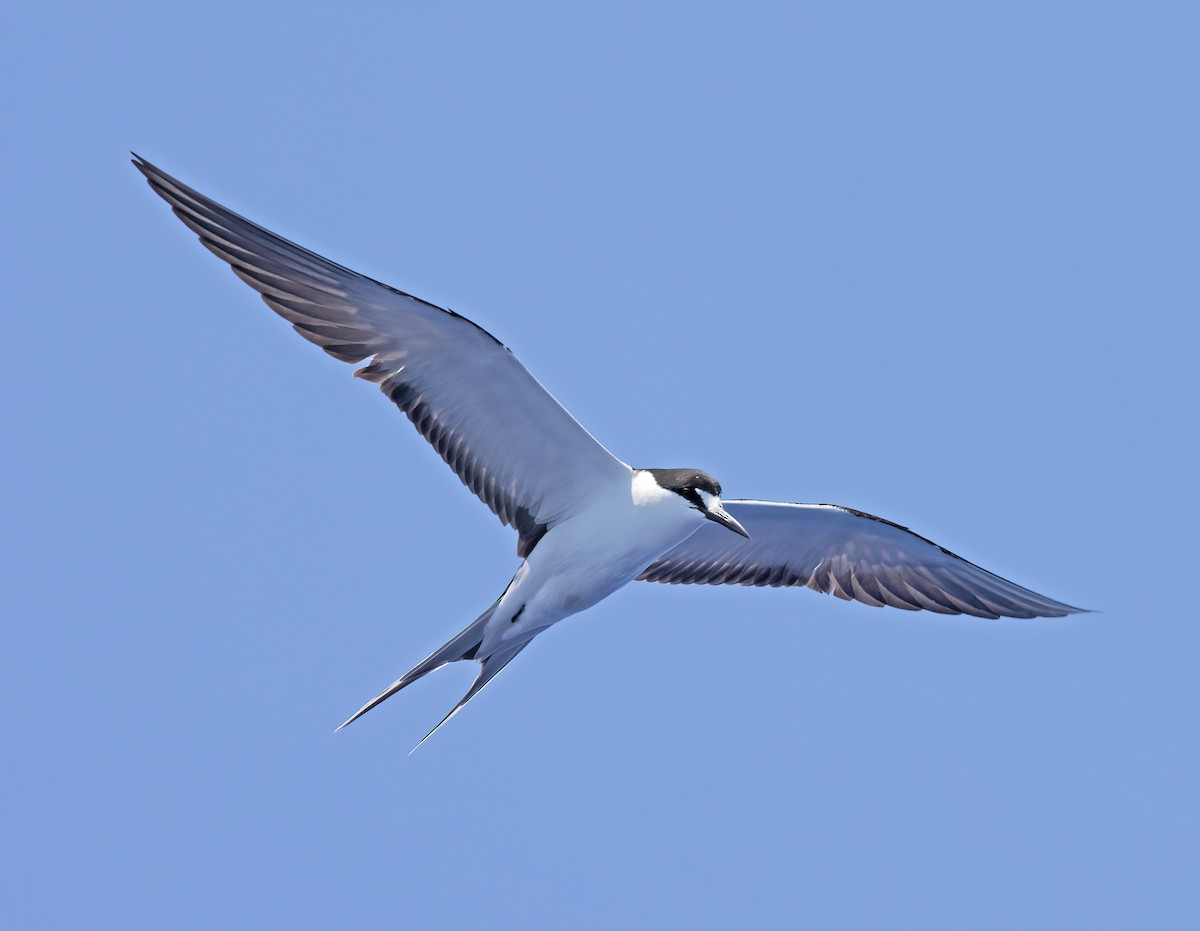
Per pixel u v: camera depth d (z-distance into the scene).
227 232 12.55
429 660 13.92
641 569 14.12
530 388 13.12
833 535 15.98
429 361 13.11
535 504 13.98
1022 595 15.74
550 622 14.14
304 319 12.93
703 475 13.91
